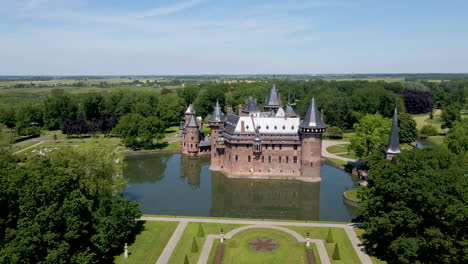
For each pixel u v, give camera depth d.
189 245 63.16
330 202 91.31
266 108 145.38
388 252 56.88
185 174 119.81
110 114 199.38
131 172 123.19
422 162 54.62
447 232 49.16
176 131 199.25
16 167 56.00
